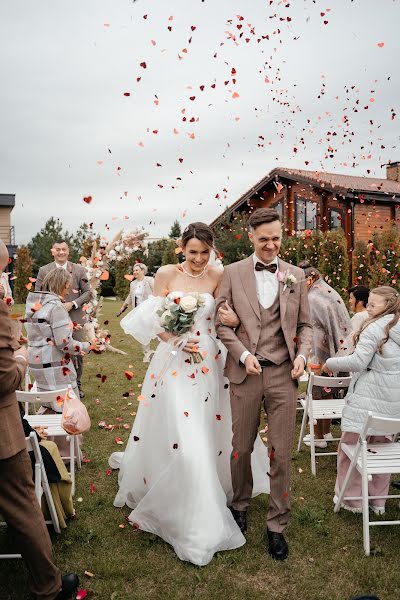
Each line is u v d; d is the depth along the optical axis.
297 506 3.70
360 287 5.14
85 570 2.93
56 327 4.10
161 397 3.36
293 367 3.16
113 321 15.73
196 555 2.96
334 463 4.58
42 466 3.08
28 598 2.65
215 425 3.49
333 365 3.60
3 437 2.31
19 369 2.38
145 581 2.83
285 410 3.12
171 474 3.15
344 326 4.90
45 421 4.05
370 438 3.72
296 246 12.70
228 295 3.31
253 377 3.18
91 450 4.77
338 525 3.45
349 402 3.61
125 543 3.20
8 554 2.87
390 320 3.44
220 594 2.71
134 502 3.65
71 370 4.39
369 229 15.93
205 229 3.44
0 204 28.11
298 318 3.28
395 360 3.43
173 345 3.34
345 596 2.70
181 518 3.08
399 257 10.88
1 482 2.35
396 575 2.88
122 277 26.34
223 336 3.23
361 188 15.71
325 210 16.64
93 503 3.73
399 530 3.40
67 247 6.48
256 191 18.17
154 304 3.51
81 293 6.54
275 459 3.11
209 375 3.43
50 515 3.28
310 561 3.02
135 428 3.75
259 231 3.17
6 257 2.44
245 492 3.38
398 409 3.46
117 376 8.05
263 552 3.10
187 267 3.63
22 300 25.77
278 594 2.71
